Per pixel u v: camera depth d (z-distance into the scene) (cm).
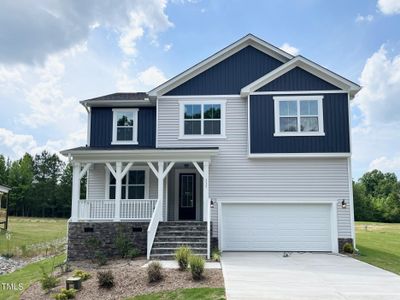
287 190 1591
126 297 830
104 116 1814
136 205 1492
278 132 1596
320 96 1611
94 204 1500
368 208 6297
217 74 1714
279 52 1708
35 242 2170
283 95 1622
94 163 1600
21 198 6412
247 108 1655
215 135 1662
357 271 1088
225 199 1599
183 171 1789
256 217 1597
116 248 1429
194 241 1373
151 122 1805
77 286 896
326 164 1595
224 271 1049
